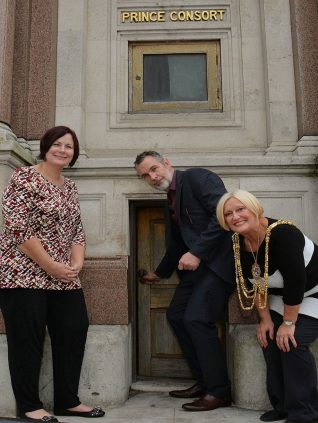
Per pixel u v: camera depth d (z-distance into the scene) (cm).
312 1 391
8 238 275
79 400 300
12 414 297
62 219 283
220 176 361
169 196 326
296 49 388
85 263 344
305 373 256
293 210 357
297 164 354
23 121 382
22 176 275
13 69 387
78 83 396
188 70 422
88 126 404
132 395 342
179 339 328
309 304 266
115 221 360
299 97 381
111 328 330
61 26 405
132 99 417
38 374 273
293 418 257
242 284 279
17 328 268
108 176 364
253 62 410
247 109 403
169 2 422
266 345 277
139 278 386
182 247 339
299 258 252
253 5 419
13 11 374
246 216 253
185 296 324
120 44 420
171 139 400
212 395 301
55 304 289
